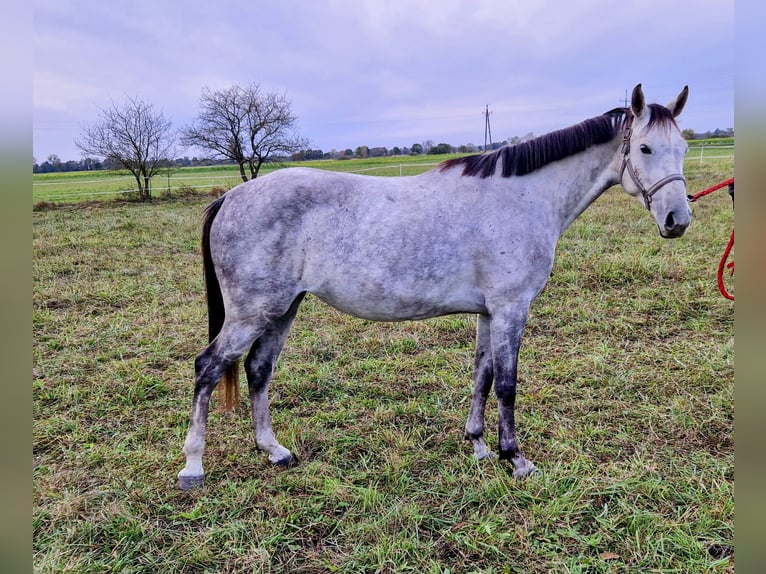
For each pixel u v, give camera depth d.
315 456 2.82
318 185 2.46
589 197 2.63
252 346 2.79
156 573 2.03
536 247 2.49
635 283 5.34
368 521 2.25
